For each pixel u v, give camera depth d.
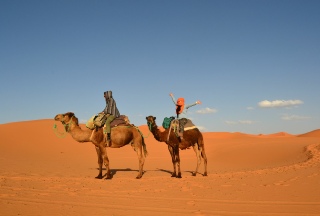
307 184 13.05
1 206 8.87
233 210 8.88
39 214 8.18
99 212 8.53
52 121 47.25
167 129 15.34
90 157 32.62
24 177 14.62
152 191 11.72
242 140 46.59
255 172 17.50
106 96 14.80
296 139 44.03
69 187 12.29
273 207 9.24
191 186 12.84
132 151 37.16
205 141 45.50
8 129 40.62
